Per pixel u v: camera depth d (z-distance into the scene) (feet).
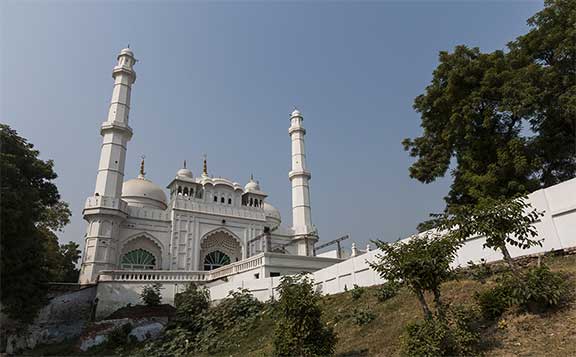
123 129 121.19
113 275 83.92
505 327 27.35
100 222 106.83
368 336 37.01
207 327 63.26
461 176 62.59
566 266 33.47
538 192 39.96
